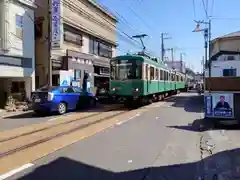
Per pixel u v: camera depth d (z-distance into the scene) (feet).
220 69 93.97
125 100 67.72
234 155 25.45
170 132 35.83
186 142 30.32
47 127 40.29
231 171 21.34
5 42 64.08
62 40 83.66
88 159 24.18
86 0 97.45
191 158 24.52
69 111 60.08
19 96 71.51
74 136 33.60
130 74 66.44
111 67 68.64
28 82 72.79
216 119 44.29
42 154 25.90
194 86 242.99
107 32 116.88
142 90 65.98
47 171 21.33
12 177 20.12
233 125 40.52
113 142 30.32
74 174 20.65
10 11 65.26
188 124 41.98
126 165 22.59
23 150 27.48
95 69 109.50
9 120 48.80
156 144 29.40
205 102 42.22
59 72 79.00
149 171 21.25
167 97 109.19
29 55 72.02
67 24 86.63
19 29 68.74
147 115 52.49
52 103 54.03
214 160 23.98
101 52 112.47
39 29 82.84
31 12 72.54
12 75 67.15
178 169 21.72
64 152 26.48
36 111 55.42
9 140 32.14
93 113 55.83
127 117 49.83
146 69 68.74
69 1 87.30
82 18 95.91
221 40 106.63
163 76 91.09
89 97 65.87
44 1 81.00
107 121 45.21
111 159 24.16
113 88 67.92
